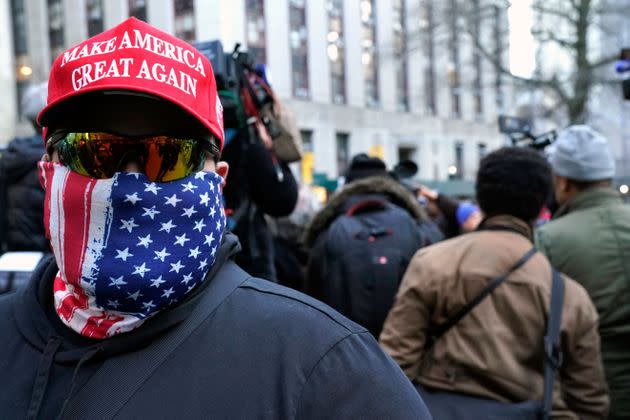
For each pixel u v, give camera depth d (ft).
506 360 6.45
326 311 3.47
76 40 95.45
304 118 96.48
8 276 8.84
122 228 3.28
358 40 105.70
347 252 10.10
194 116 3.28
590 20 54.85
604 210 8.89
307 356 3.22
